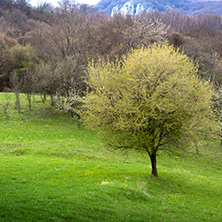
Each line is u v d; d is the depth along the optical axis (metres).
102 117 25.00
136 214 17.00
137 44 66.69
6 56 80.94
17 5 150.88
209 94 26.33
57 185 20.44
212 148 48.19
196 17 163.38
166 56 25.58
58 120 53.09
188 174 31.86
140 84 24.20
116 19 85.75
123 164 32.81
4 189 17.86
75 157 34.09
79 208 16.19
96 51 74.81
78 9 79.31
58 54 72.88
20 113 54.31
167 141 25.45
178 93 24.06
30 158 30.67
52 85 57.38
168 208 19.31
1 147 35.59
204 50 88.69
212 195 25.03
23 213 13.91
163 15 141.75
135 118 23.22
